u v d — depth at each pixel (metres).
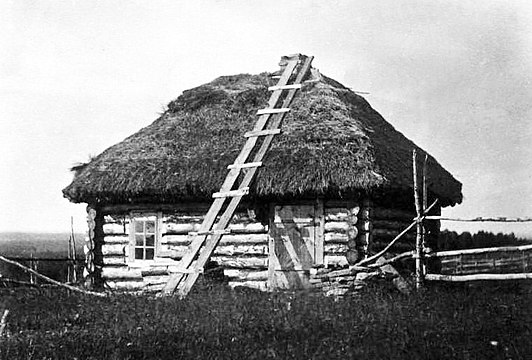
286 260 18.12
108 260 19.84
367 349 9.88
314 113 19.45
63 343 10.44
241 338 10.58
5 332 11.44
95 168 19.91
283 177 17.34
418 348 10.01
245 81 22.95
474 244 30.98
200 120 20.84
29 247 53.25
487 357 9.74
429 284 15.60
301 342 10.30
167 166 18.95
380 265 15.27
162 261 19.22
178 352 9.93
